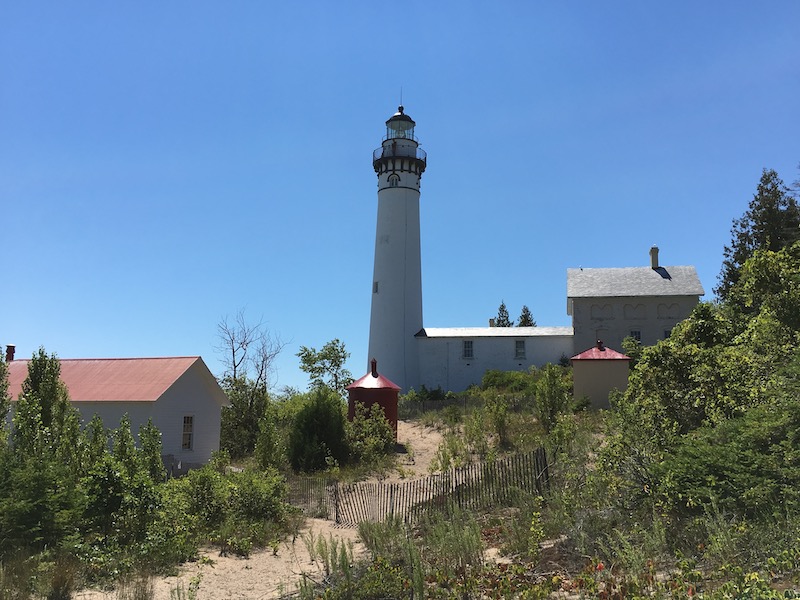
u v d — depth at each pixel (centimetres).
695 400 1027
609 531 795
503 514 1168
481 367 4353
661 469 820
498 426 2275
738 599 467
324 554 986
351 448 2438
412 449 2552
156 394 2420
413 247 4512
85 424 2445
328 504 1677
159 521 1211
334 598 777
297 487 1894
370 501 1511
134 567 1038
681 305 4138
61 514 1059
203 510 1407
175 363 2627
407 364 4369
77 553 1010
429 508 1238
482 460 2009
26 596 838
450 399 3434
